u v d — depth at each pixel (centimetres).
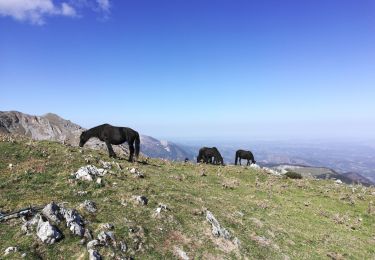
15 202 1906
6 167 2370
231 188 3647
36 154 2686
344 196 4138
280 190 4041
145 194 2352
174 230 1981
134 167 3103
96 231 1739
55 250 1567
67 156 2766
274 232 2538
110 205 2036
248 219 2614
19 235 1606
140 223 1927
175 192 2616
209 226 2139
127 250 1698
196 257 1838
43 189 2117
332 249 2562
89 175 2352
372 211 3672
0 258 1456
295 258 2241
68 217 1727
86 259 1541
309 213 3350
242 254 2020
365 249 2723
